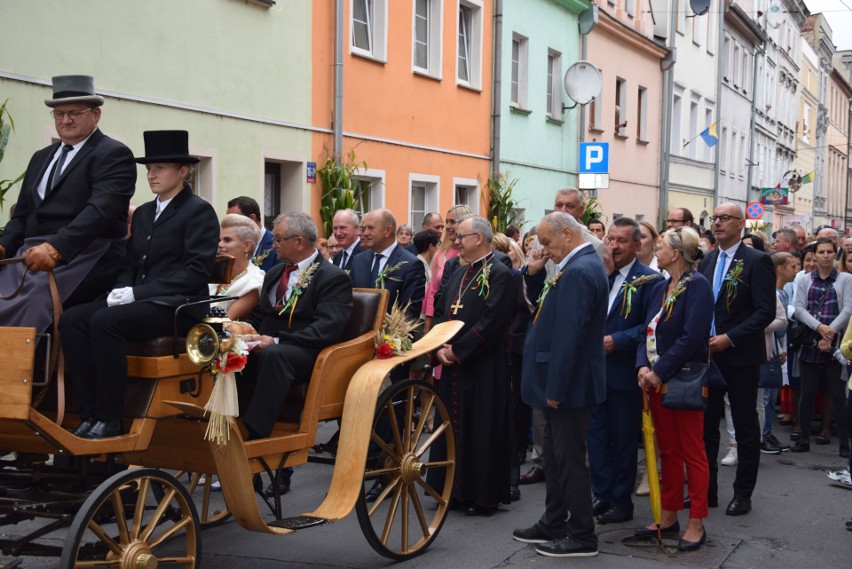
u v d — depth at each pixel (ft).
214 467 17.58
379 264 27.20
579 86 69.97
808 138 195.93
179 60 38.37
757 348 23.08
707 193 113.80
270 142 43.75
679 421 20.51
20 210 17.57
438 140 58.03
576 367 19.42
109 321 15.65
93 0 34.37
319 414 18.51
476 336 22.34
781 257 33.65
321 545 20.70
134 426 15.93
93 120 17.26
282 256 19.77
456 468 22.50
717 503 24.25
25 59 31.99
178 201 17.58
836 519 23.00
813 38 199.52
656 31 94.38
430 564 19.39
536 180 71.46
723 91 120.88
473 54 62.49
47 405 16.56
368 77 50.83
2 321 16.31
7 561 18.92
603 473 22.80
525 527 22.13
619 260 22.72
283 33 44.27
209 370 16.16
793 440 33.58
